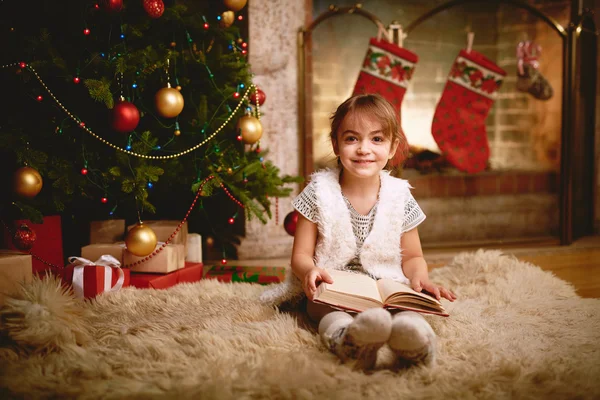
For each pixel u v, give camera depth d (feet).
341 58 10.67
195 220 10.52
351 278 4.75
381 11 10.84
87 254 6.90
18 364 4.13
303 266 5.01
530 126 11.32
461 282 6.56
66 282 6.30
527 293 6.23
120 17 6.66
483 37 11.43
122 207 8.52
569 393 3.65
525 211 11.03
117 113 6.38
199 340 4.52
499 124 11.48
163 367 4.03
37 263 6.79
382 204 5.16
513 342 4.71
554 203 11.07
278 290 5.51
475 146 10.23
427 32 11.19
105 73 6.55
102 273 6.22
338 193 5.18
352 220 5.21
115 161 6.91
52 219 6.91
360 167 4.97
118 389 3.64
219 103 7.62
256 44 9.00
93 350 4.51
